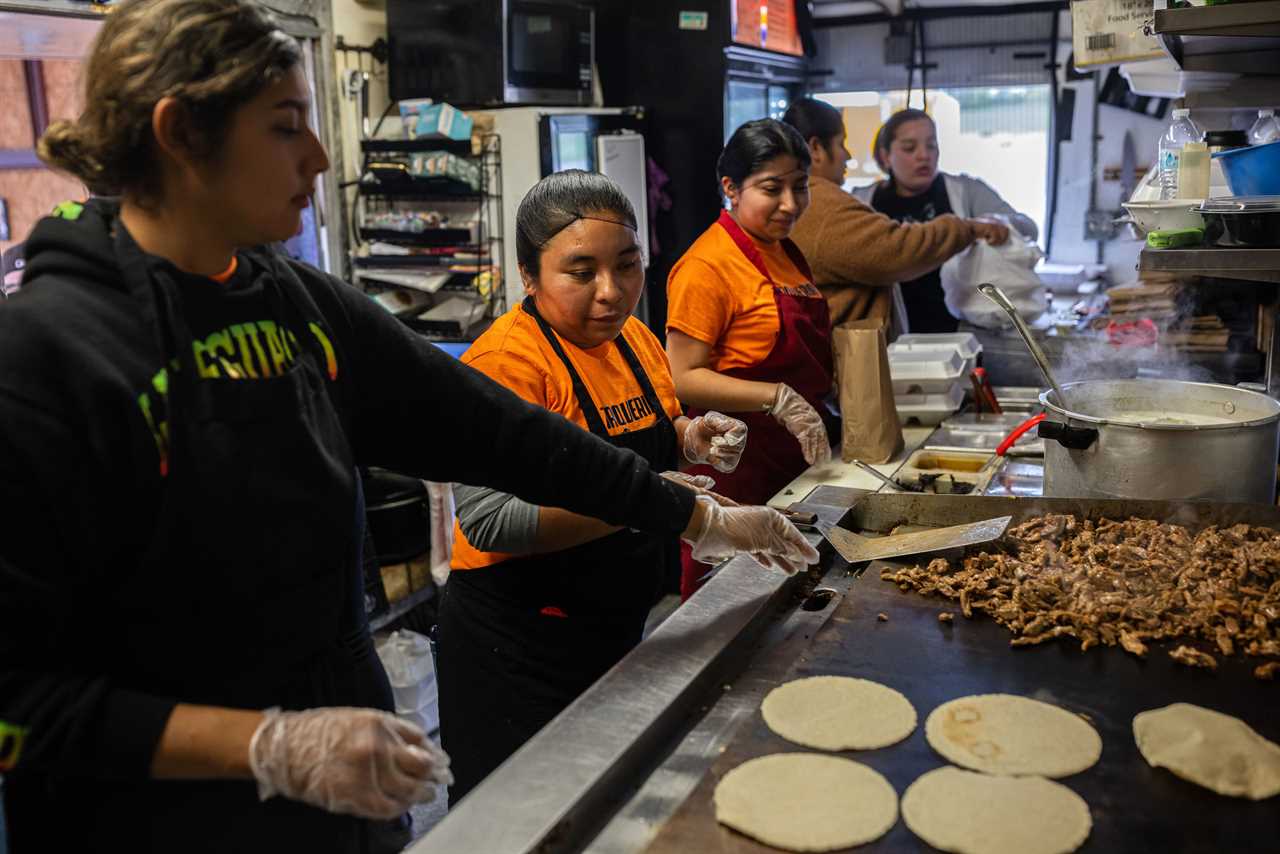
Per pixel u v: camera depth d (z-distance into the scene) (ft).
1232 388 6.45
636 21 14.34
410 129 13.21
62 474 3.10
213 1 3.22
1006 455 8.08
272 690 3.76
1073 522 5.77
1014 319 6.41
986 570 5.33
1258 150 6.47
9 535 3.02
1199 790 3.56
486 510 5.23
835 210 10.55
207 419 3.45
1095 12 9.52
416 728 3.44
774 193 8.19
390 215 13.32
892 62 16.48
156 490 3.33
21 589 3.04
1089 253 16.30
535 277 5.64
